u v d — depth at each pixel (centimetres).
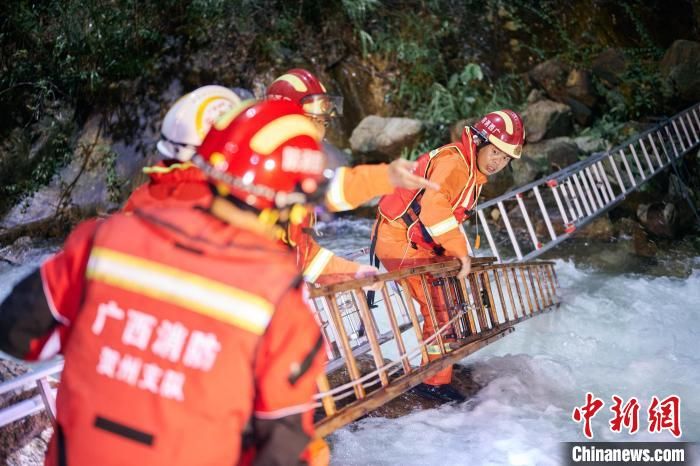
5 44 1002
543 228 823
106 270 158
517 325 580
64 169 965
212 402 150
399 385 284
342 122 1010
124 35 1018
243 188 164
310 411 165
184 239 158
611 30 1177
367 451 352
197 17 1040
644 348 548
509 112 392
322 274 302
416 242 399
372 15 1096
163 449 150
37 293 166
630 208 862
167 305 153
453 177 387
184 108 216
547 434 384
